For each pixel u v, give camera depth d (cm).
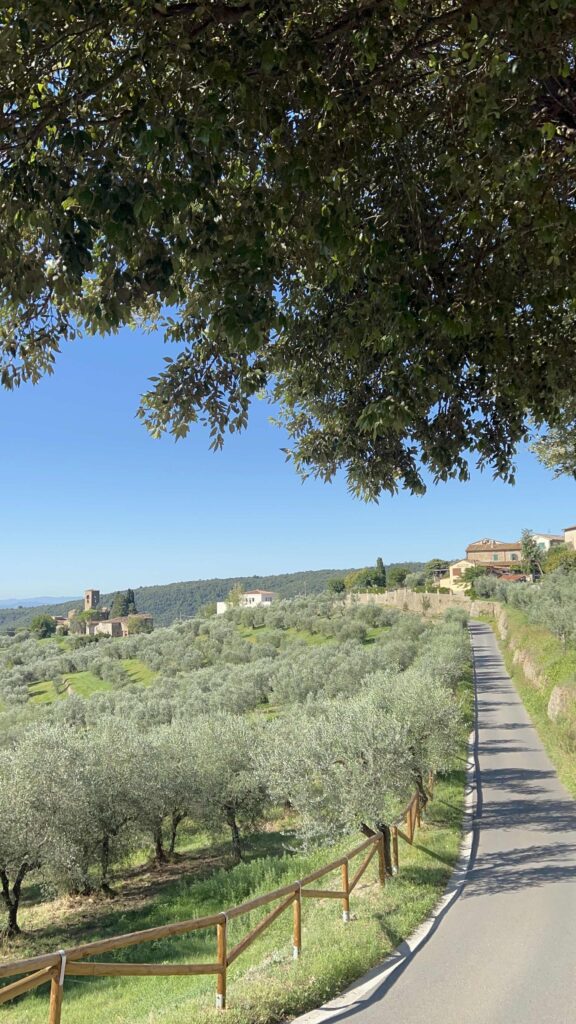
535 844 1644
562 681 3275
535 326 740
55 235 505
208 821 2659
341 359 778
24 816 2155
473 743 3058
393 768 1533
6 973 492
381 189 646
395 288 600
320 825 1619
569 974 858
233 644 8031
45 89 571
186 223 539
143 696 5750
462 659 5028
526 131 543
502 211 669
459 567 13162
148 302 795
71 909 2331
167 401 779
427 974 885
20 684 8050
